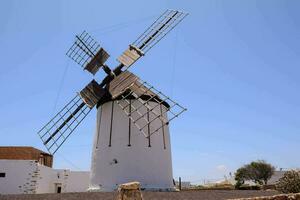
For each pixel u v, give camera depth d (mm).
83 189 38844
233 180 62156
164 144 22969
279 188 14562
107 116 23141
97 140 23219
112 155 21938
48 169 35719
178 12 25516
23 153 35875
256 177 59844
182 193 17219
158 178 21797
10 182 30781
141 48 25062
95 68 25078
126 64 24031
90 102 23750
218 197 15438
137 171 21453
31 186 30953
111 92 23297
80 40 26172
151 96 22766
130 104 22594
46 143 24391
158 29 25359
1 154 35250
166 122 21438
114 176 21453
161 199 14453
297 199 9898
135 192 9180
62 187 38031
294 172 14273
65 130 24375
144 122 22391
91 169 23094
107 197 15039
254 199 10148
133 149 21828
